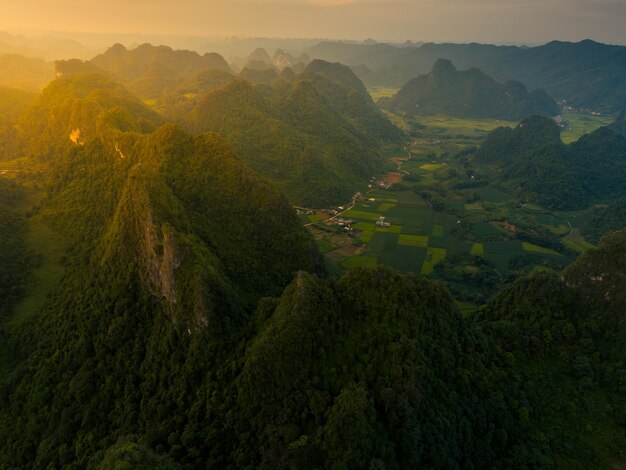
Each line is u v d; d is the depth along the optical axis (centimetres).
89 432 7431
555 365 8400
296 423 6200
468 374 7131
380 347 6731
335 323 7144
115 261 9388
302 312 6962
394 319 7106
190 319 7744
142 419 7188
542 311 9206
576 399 7744
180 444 6494
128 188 9606
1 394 8650
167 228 8256
